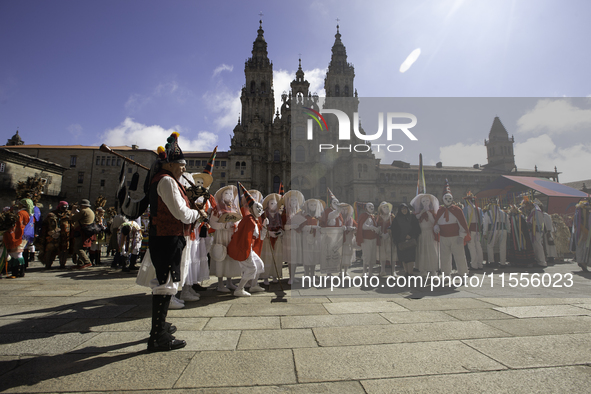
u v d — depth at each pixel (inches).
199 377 76.1
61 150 2210.9
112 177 2196.1
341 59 2252.7
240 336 106.9
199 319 129.7
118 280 251.0
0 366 83.0
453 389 69.0
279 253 241.0
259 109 2433.6
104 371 79.7
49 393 68.8
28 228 273.3
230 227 194.9
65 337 106.9
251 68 2516.0
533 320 117.0
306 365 82.7
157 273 99.7
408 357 86.9
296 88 2436.0
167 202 101.5
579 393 66.2
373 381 73.4
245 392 68.7
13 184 1609.3
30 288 208.5
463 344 95.7
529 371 77.2
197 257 179.5
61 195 1941.4
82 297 176.1
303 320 124.0
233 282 242.7
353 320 122.1
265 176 2301.9
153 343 93.9
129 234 329.1
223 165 2267.5
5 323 123.4
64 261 345.7
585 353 87.5
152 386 71.4
